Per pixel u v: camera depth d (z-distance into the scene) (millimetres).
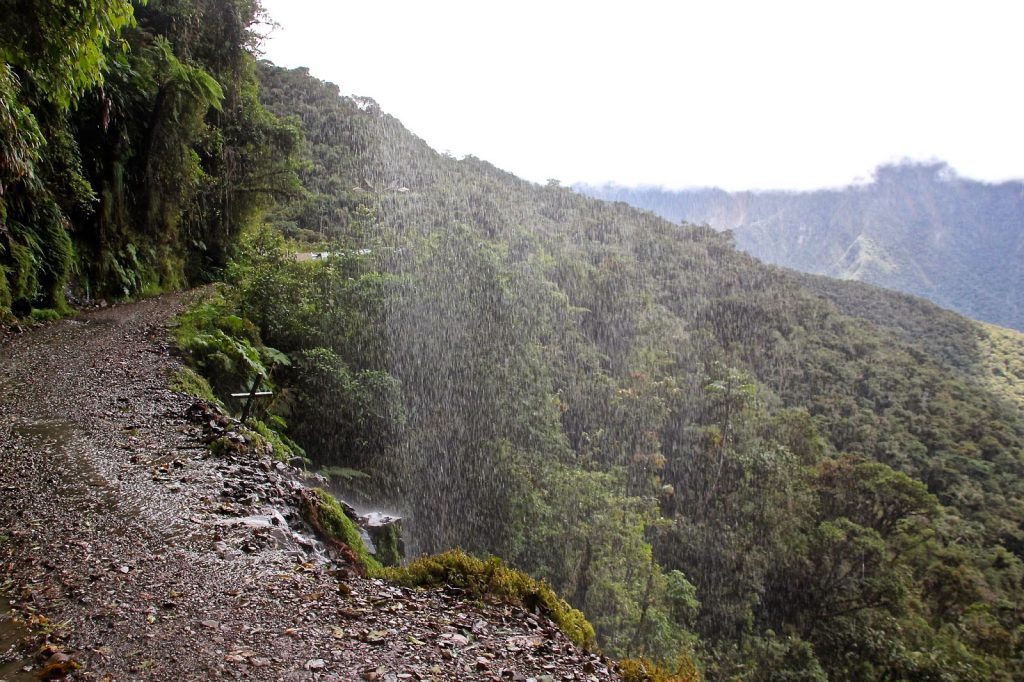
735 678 22969
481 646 3234
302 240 38375
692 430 36531
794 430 38781
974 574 31188
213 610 3068
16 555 3326
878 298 115750
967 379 81500
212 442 6023
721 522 30891
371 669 2734
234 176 22562
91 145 14445
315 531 4844
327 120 75750
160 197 17484
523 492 20406
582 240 72875
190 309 13023
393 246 25984
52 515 3975
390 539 9031
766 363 58594
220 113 21781
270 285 14195
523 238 53156
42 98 11125
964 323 109875
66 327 10883
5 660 2371
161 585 3240
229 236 22562
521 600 4043
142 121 16328
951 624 29281
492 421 21703
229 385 10469
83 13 4316
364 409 14555
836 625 26875
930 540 32125
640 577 21969
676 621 24453
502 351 23672
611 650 18625
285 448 9023
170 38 19219
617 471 30016
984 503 44875
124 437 5965
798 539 28969
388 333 18312
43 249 11648
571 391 33469
